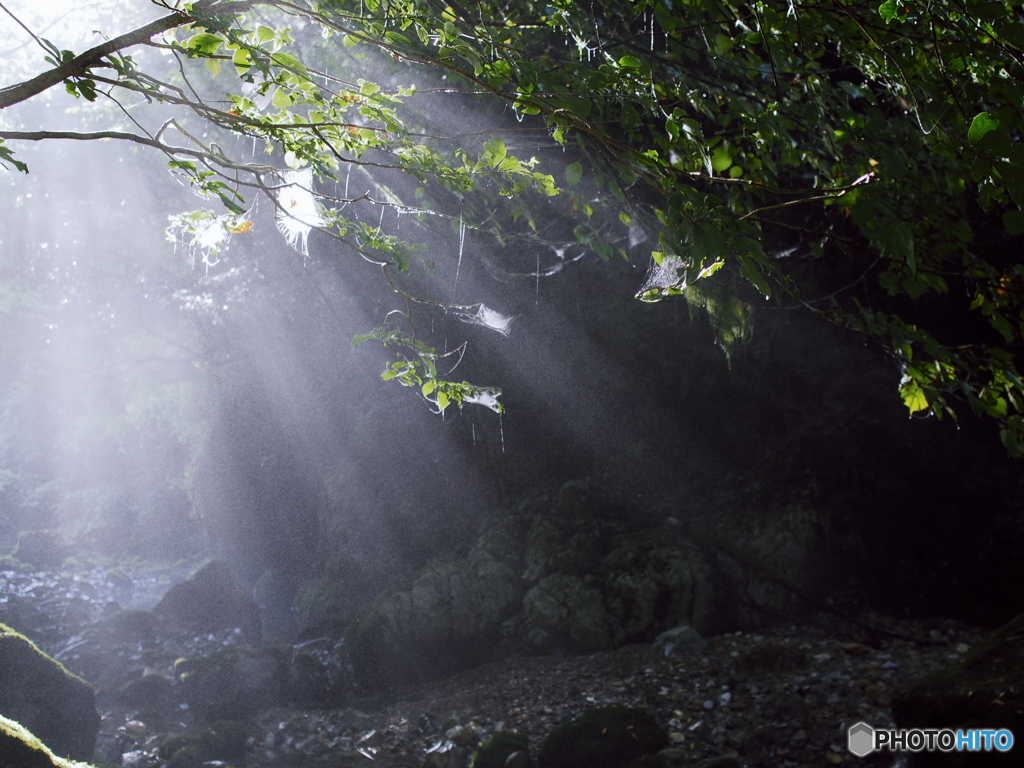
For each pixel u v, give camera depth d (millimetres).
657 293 2830
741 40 4469
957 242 4441
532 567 11461
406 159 3125
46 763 4250
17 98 2352
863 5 3881
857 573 10062
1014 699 4234
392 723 8203
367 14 3264
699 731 6637
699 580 9961
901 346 4012
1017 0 3211
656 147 4191
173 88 2654
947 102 3133
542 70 3107
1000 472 9922
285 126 2824
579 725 6426
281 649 9133
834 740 6031
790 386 11789
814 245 4504
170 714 8242
